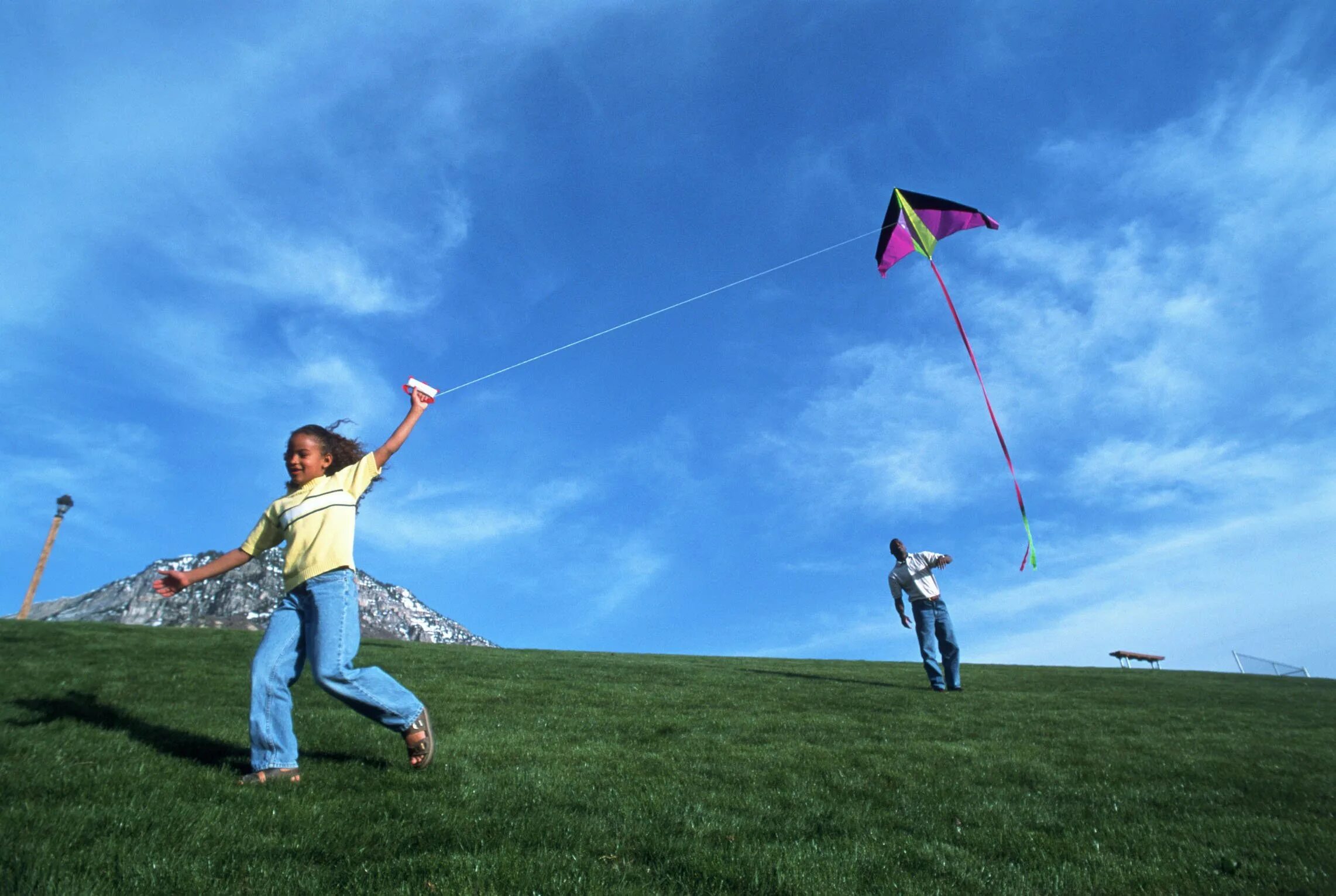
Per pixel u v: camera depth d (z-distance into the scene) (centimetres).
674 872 359
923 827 459
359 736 600
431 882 324
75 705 673
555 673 1205
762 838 420
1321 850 436
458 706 813
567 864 355
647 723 768
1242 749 766
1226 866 405
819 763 617
